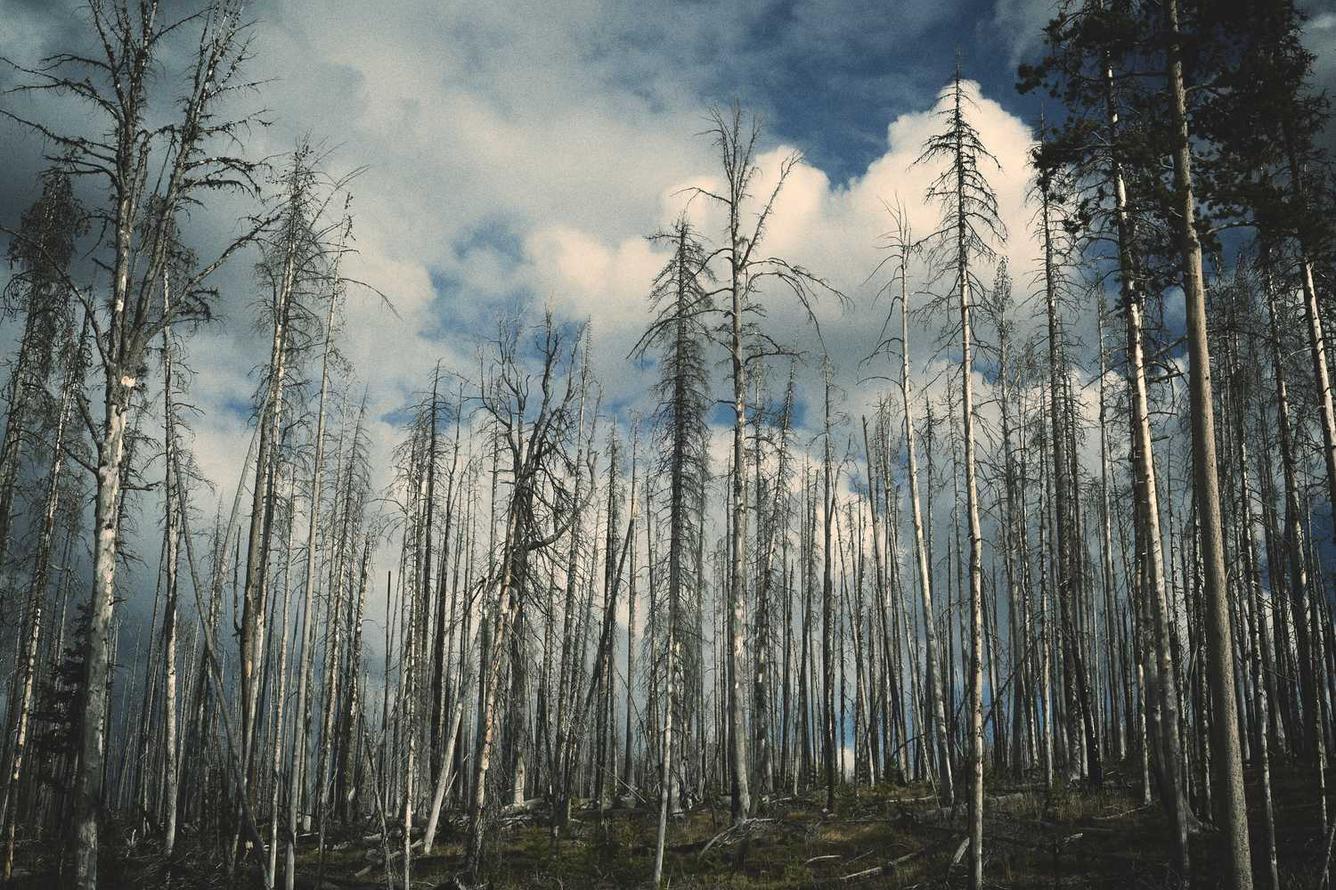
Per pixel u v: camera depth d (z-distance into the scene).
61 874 21.34
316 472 22.31
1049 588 26.73
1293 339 18.98
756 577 31.23
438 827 23.12
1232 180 13.64
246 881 17.16
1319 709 15.87
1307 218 13.84
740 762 20.25
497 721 17.89
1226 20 13.36
